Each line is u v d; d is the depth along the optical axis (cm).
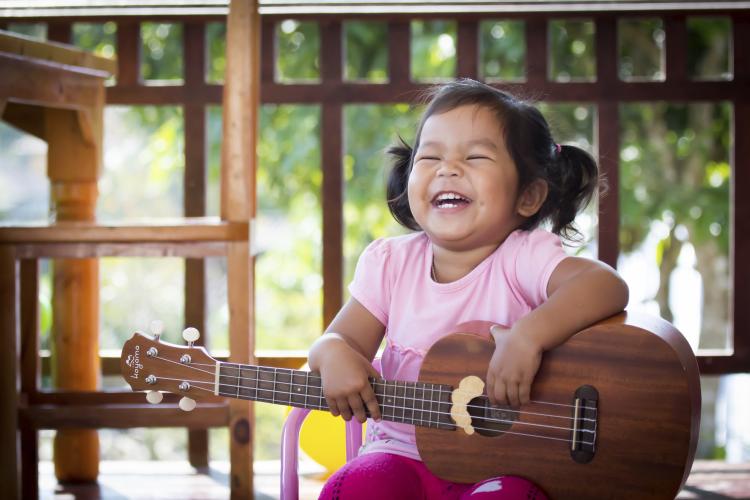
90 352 255
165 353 173
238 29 218
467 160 168
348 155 492
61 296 254
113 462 278
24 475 229
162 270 740
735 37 279
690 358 152
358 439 189
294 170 520
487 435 155
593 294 154
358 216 538
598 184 204
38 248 217
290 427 172
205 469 269
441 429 158
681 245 529
